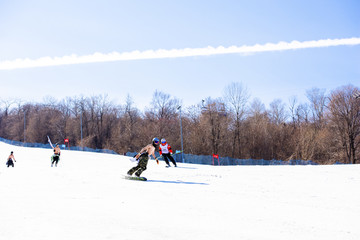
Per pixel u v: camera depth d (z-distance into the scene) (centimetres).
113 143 7512
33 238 367
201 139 5844
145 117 7650
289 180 1014
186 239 379
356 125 5041
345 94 5203
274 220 491
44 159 2789
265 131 5903
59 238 368
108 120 8188
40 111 9631
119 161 2198
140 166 1045
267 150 5828
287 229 440
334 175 1136
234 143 5844
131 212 522
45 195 678
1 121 11369
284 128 6081
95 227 421
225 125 5784
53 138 8938
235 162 4997
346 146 5156
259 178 1070
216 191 775
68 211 516
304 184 919
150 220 470
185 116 6575
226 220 484
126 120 7550
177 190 779
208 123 5816
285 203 633
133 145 7106
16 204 570
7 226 417
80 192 728
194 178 1076
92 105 8275
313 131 5616
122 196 679
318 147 5434
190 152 6019
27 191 738
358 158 5316
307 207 596
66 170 1424
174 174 1219
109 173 1246
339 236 410
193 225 448
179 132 6338
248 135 5972
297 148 5475
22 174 1207
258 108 6419
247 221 481
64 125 8831
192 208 566
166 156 1641
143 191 757
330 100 5419
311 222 482
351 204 626
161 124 6738
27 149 4716
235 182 961
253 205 607
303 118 6906
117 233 396
